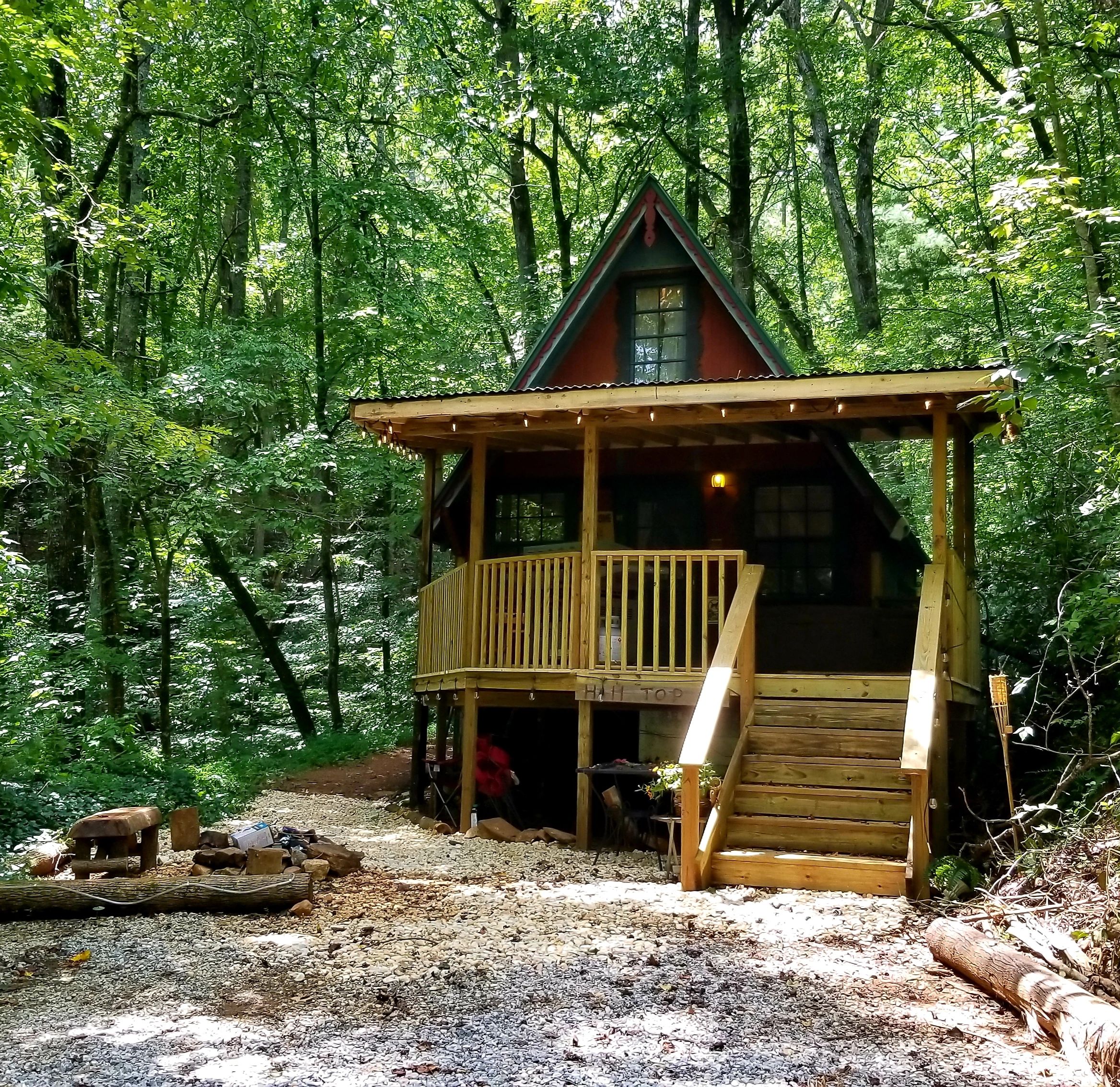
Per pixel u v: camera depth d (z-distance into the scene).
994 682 7.86
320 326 19.23
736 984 5.59
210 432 11.80
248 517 20.28
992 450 14.13
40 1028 4.91
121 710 16.20
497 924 6.81
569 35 19.95
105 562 16.00
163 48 17.23
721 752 10.20
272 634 24.41
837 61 20.06
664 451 13.34
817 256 28.03
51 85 9.89
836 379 9.41
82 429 10.46
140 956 6.10
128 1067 4.41
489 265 23.28
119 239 12.07
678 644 12.62
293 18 18.23
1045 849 7.51
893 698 9.48
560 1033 4.84
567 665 10.42
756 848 8.43
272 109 18.45
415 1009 5.17
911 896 7.42
